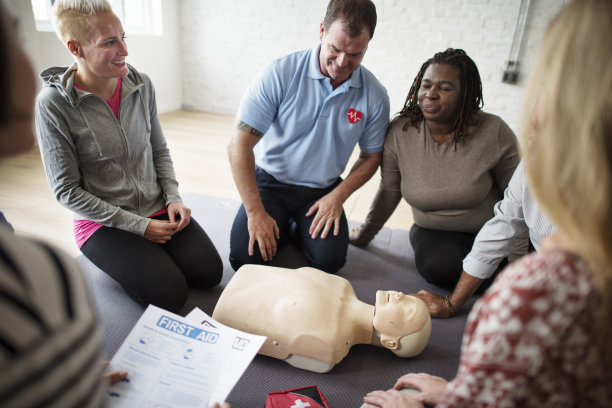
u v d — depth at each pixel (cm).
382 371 122
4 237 32
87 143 129
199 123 414
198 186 251
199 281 149
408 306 120
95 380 36
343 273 170
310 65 146
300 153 159
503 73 393
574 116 37
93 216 132
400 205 248
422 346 121
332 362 115
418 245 166
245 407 107
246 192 153
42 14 300
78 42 117
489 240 128
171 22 438
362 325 124
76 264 39
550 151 39
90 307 38
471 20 384
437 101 138
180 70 468
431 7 387
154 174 155
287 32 426
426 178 154
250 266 137
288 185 169
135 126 140
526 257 43
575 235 38
